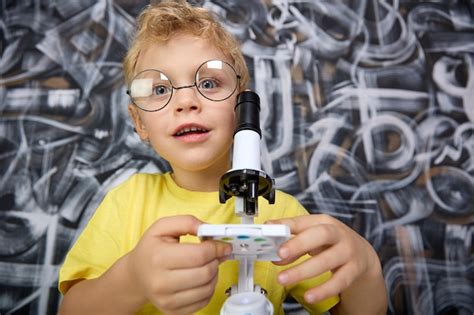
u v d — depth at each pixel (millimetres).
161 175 572
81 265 461
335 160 751
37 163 727
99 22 784
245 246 350
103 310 390
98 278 409
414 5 814
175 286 336
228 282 465
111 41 778
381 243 723
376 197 740
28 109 745
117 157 740
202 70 469
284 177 743
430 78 787
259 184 359
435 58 795
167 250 339
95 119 750
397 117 769
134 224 501
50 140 737
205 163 463
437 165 754
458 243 725
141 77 481
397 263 715
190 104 454
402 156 755
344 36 798
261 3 798
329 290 359
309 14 803
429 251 721
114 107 756
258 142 371
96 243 490
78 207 719
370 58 791
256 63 774
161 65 480
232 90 476
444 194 743
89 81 763
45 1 786
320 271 355
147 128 491
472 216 736
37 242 701
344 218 732
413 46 798
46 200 716
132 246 490
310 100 770
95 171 733
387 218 732
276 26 792
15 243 696
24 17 778
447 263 717
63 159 732
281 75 774
